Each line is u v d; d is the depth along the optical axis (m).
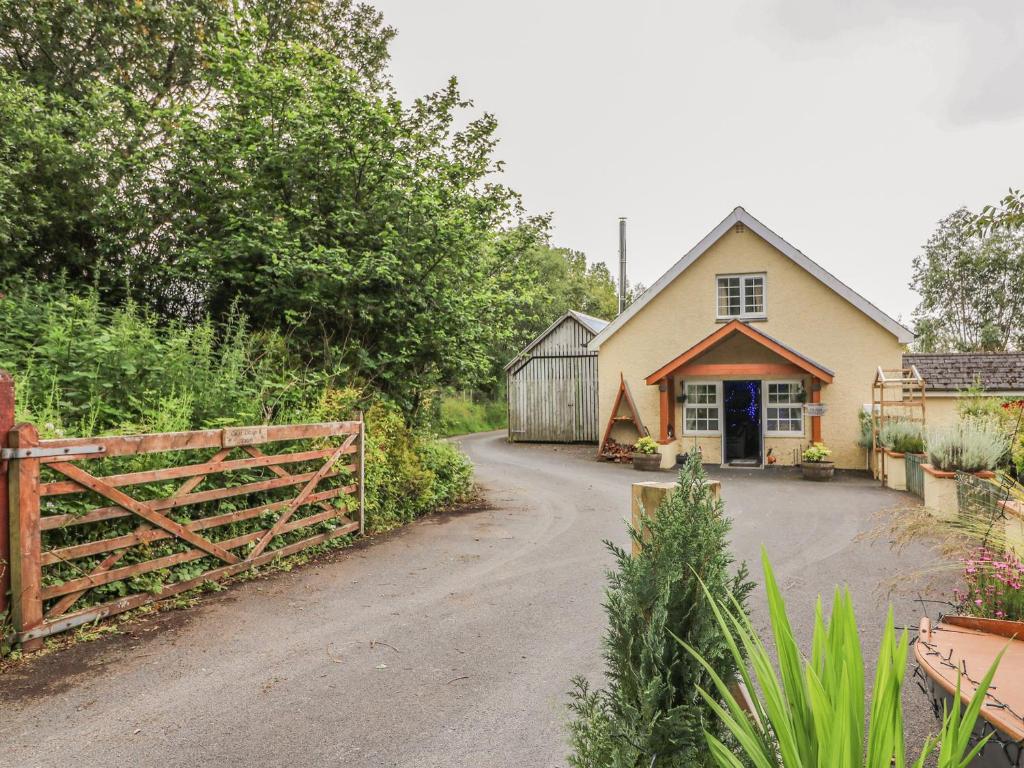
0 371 4.14
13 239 8.15
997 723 1.84
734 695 2.06
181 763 2.99
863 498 11.68
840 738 1.38
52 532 4.61
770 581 1.66
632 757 1.82
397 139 10.02
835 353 16.48
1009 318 34.94
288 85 9.23
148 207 9.38
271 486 6.38
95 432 5.75
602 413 18.78
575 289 46.00
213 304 9.48
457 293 9.96
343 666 4.14
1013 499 4.39
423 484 9.27
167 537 5.32
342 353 8.79
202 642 4.51
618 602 2.09
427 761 3.02
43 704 3.57
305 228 8.88
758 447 17.52
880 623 4.93
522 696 3.73
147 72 13.12
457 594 5.72
